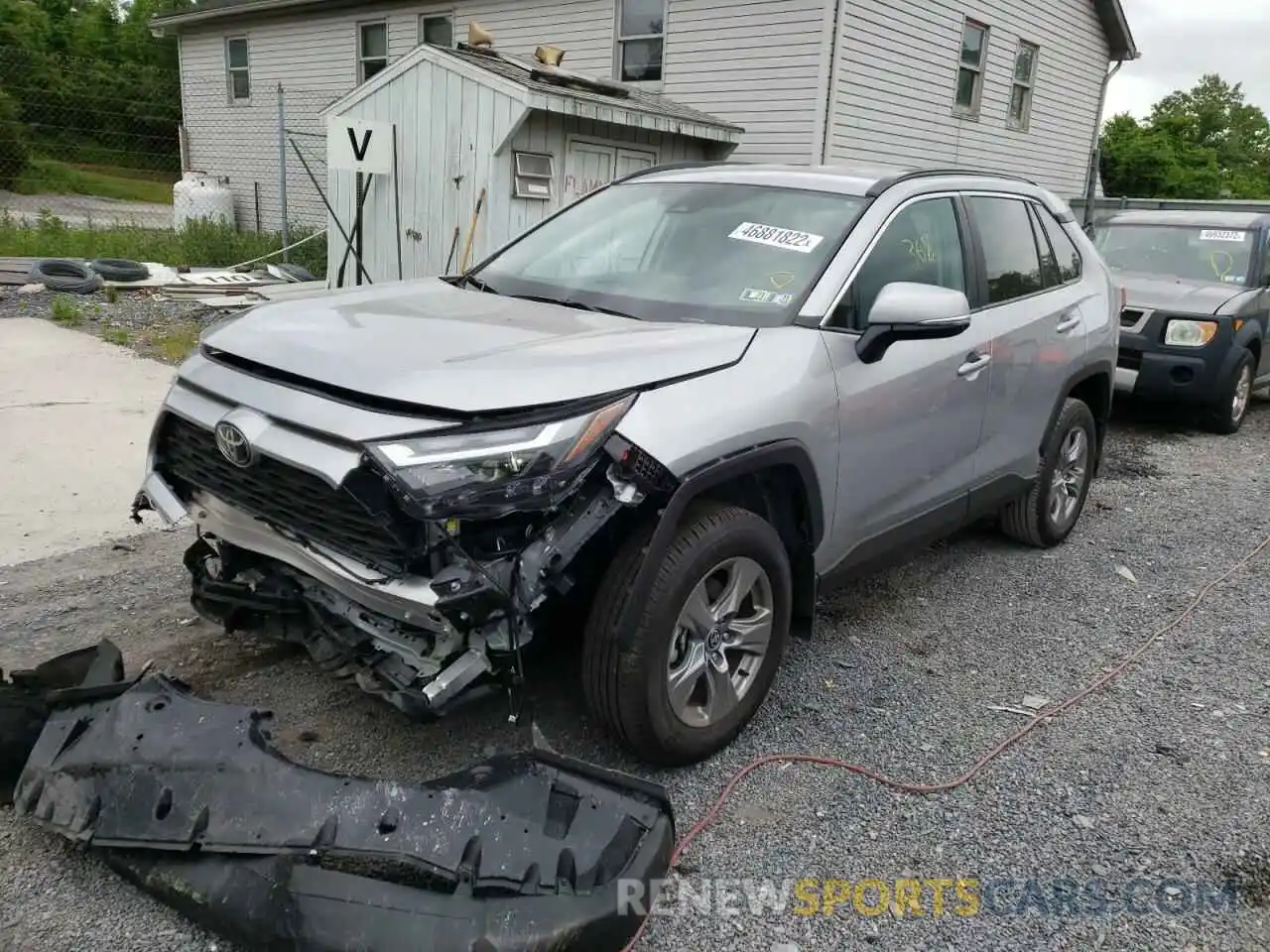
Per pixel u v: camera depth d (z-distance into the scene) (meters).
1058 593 4.82
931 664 4.00
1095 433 5.54
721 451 2.87
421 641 2.68
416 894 2.18
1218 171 32.22
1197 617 4.61
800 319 3.34
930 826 2.95
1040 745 3.43
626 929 2.23
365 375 2.65
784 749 3.32
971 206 4.35
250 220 20.05
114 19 39.91
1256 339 8.53
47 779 2.56
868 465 3.55
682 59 12.89
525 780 2.42
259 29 18.72
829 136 12.04
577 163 11.09
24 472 5.45
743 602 3.23
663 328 3.18
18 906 2.43
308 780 2.40
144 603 4.07
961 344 3.99
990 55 14.93
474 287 3.97
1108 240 9.71
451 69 10.42
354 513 2.55
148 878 2.37
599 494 2.67
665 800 2.48
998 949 2.48
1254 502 6.55
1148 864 2.82
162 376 7.71
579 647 3.20
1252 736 3.55
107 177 23.66
